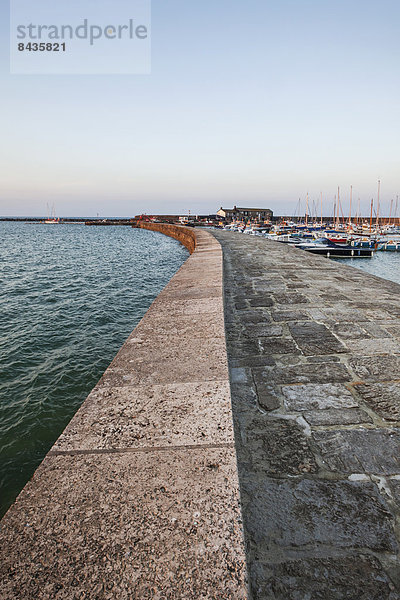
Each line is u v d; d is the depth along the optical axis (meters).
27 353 8.14
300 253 12.16
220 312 3.30
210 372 2.05
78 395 6.25
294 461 1.79
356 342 3.37
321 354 3.12
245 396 2.46
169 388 1.89
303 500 1.54
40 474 1.28
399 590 1.16
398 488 1.59
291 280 6.71
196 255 8.95
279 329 3.82
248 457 1.83
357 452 1.83
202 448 1.40
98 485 1.22
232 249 13.89
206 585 0.89
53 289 16.09
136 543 1.01
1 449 4.80
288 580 1.21
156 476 1.26
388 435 1.97
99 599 0.86
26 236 69.00
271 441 1.95
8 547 1.00
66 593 0.88
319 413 2.21
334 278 6.88
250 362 3.02
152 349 2.45
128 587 0.89
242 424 2.13
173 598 0.86
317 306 4.73
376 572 1.22
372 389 2.47
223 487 1.20
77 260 28.28
